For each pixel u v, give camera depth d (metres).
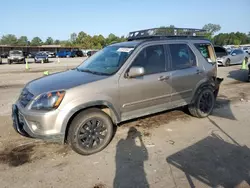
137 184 2.99
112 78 3.89
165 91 4.59
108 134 3.94
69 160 3.62
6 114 5.84
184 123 5.13
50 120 3.38
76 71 4.56
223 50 18.36
